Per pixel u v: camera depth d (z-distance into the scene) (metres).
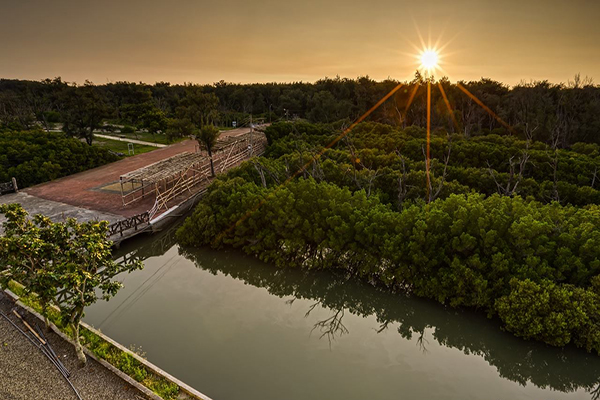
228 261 21.22
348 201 20.08
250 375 12.39
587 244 14.40
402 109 74.56
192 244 22.16
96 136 55.19
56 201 26.36
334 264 19.89
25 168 30.09
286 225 19.48
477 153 32.09
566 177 27.70
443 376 13.15
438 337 16.03
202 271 20.84
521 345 14.40
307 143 40.22
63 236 10.38
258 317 16.16
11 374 10.41
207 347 13.74
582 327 13.45
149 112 60.88
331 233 18.53
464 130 58.16
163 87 109.38
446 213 16.92
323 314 17.14
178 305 16.83
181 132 53.41
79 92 41.78
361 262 18.52
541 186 24.77
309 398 11.52
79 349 10.64
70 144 35.66
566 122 51.81
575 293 13.79
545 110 55.44
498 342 14.80
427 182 23.52
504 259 15.16
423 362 13.91
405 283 18.06
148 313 15.99
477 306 15.52
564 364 13.70
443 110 65.06
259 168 25.97
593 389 13.14
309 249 20.89
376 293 18.19
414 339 15.59
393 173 25.48
